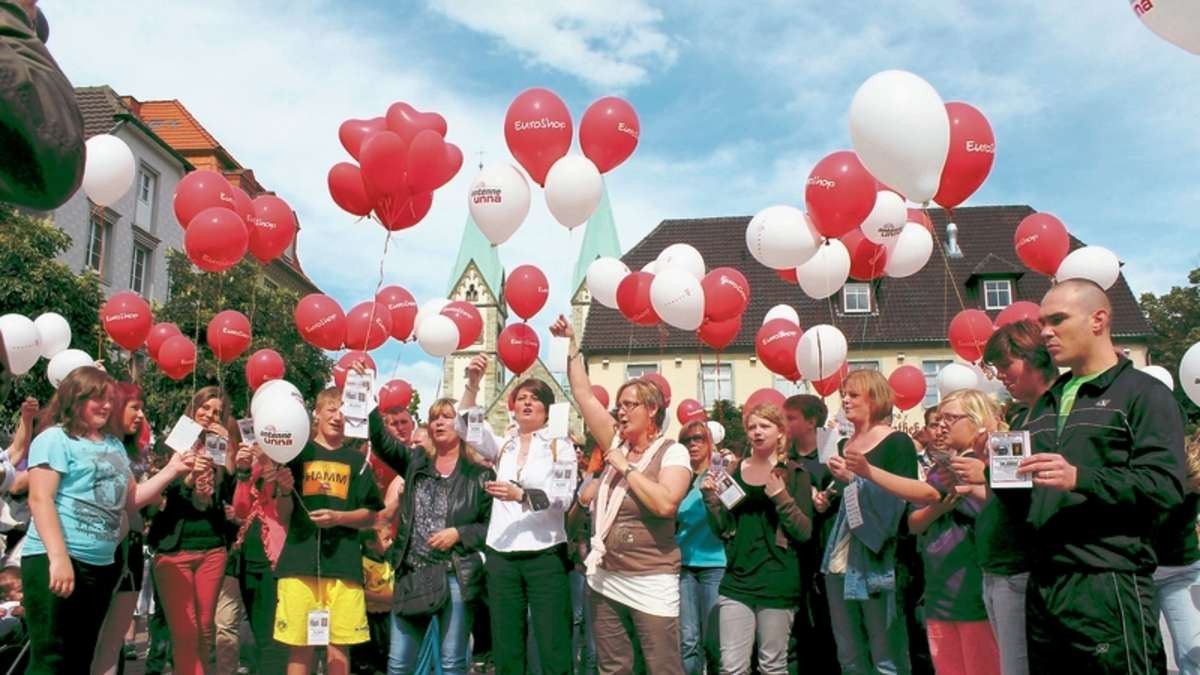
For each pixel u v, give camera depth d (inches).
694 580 253.0
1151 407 120.3
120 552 178.9
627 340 1301.7
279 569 211.2
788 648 210.7
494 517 206.7
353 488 216.7
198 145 1365.7
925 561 184.1
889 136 203.9
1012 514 143.3
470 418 213.2
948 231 1366.9
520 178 251.4
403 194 256.4
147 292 1085.1
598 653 184.2
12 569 225.8
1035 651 125.6
